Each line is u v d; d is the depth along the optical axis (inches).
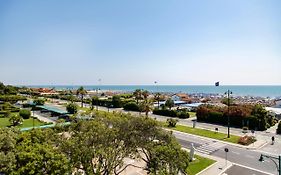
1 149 737.6
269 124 2326.5
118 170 1167.6
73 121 967.0
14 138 823.7
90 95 6003.9
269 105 3917.3
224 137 1849.2
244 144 1662.2
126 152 951.6
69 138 875.4
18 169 677.9
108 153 865.5
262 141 1755.7
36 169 685.9
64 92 6245.1
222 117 2397.9
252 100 5118.1
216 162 1314.0
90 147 822.5
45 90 6875.0
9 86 5482.3
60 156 737.6
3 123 2332.7
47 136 867.4
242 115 2251.5
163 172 789.2
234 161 1333.7
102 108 3695.9
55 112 2960.1
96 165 882.8
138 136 948.6
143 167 1205.1
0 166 686.5
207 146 1622.8
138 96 3730.3
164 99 4564.5
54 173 695.1
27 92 6087.6
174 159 834.8
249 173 1165.1
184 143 1689.2
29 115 2645.2
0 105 3223.4
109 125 946.7
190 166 1241.4
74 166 804.6
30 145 766.5
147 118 1005.8
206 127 2244.1
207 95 6998.0
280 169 903.1
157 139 973.2
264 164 1286.9
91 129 860.0
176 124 2370.8
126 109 3476.9
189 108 3570.4
